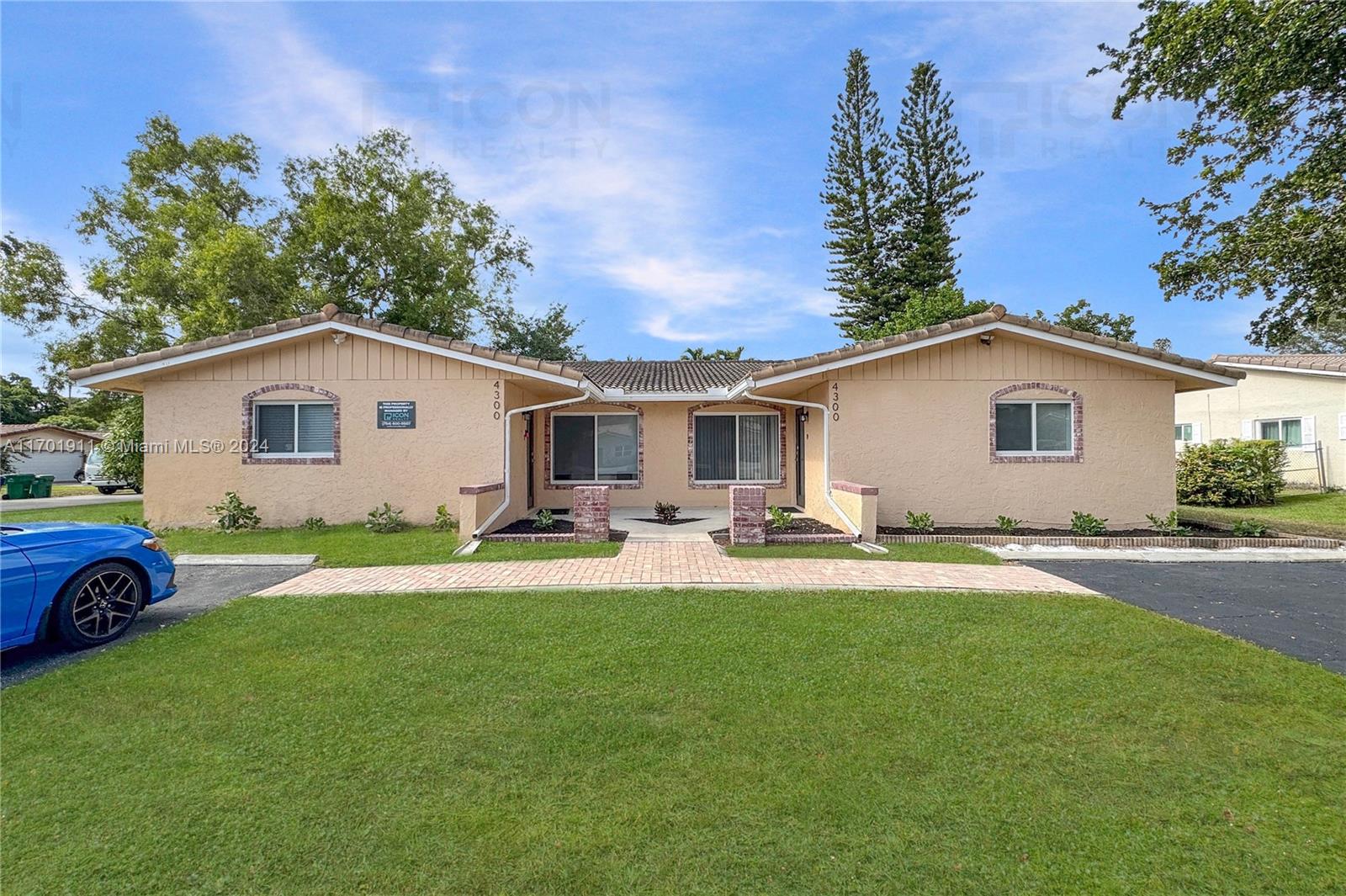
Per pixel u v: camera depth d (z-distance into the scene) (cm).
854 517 1060
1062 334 1112
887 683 458
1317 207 1216
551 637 555
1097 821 300
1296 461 1989
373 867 268
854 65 3297
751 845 281
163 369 1172
